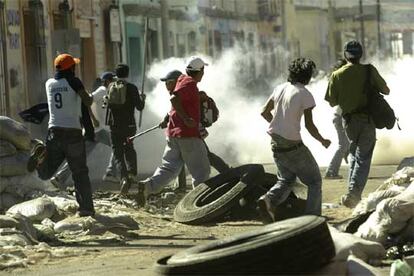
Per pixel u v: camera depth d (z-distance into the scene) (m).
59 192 23.70
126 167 26.53
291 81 19.75
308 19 103.62
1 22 42.94
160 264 12.84
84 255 17.39
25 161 22.92
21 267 16.34
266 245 12.39
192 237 19.39
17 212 20.39
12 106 43.50
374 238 16.34
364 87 22.14
